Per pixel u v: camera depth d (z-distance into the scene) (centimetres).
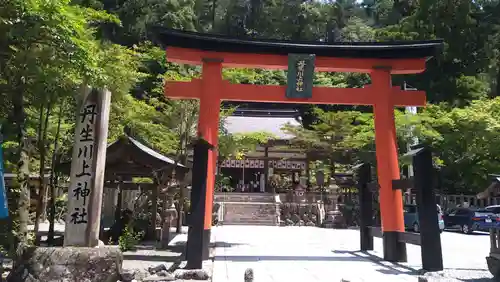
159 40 1223
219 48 1243
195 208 913
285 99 1245
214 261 1068
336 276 883
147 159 1139
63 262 652
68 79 884
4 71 791
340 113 2975
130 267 933
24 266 662
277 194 3097
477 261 1152
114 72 1273
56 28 718
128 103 1438
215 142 1194
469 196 2906
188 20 3741
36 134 1314
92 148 726
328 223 2531
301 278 855
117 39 3303
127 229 1278
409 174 2573
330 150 3047
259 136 2211
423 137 2481
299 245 1484
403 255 1101
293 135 3506
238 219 2706
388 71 1269
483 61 3788
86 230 702
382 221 1162
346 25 5941
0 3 673
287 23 5634
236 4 5616
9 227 907
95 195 715
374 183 1266
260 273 905
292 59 1223
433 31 3722
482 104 2448
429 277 824
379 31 4041
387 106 1240
